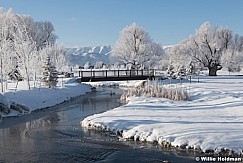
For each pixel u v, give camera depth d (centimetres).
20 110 2781
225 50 7319
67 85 4650
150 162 1355
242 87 4316
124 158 1416
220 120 1952
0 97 2669
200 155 1409
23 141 1767
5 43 3559
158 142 1598
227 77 6594
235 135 1545
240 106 2550
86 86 5219
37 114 2755
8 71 3525
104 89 5388
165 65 8156
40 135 1908
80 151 1546
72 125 2195
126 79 5412
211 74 7394
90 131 1970
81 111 2891
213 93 3475
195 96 3384
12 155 1501
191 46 7319
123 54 7556
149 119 2033
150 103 2953
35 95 3362
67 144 1680
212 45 7138
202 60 7281
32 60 3906
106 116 2219
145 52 7425
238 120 1944
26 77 4075
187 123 1853
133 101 3145
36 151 1562
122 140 1719
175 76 5775
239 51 7638
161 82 5234
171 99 3256
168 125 1805
